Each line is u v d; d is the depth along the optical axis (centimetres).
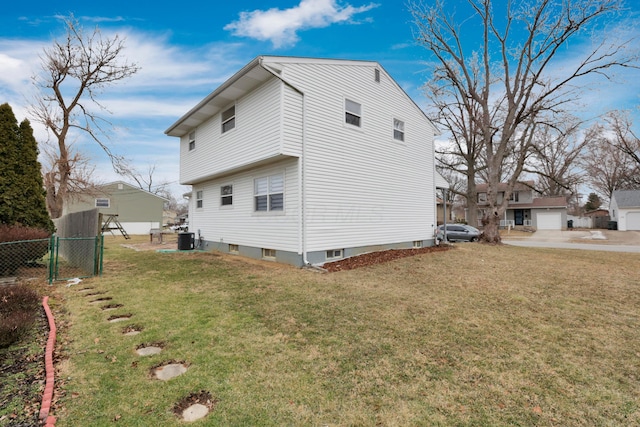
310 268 805
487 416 242
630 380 294
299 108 856
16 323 386
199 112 1141
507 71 1492
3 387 276
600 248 1563
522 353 346
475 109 1820
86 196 2788
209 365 314
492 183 1539
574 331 410
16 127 856
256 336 386
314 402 257
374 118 1077
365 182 1034
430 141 1355
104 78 1850
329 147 923
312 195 870
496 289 620
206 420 234
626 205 3117
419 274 754
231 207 1145
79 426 226
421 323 433
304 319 446
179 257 1061
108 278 717
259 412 244
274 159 890
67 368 309
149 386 277
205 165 1205
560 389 279
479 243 1542
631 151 2784
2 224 807
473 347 360
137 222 3064
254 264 893
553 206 3394
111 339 377
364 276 728
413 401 259
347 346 360
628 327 425
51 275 668
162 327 414
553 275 754
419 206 1276
